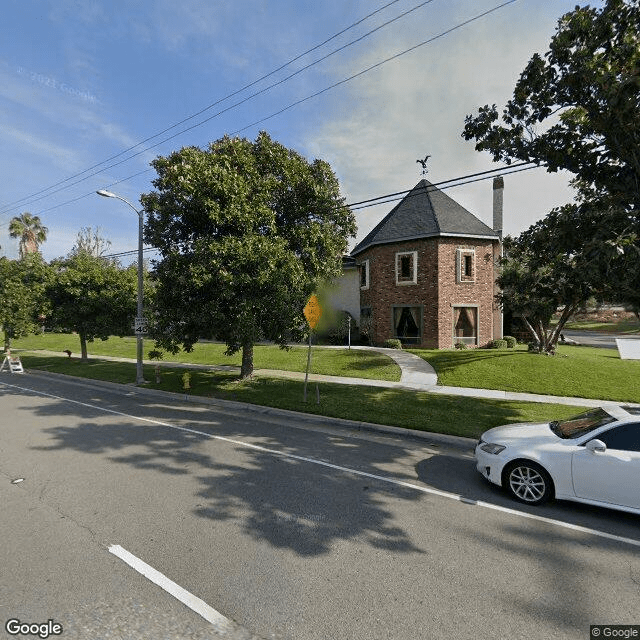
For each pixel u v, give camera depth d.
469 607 3.18
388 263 22.08
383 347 21.19
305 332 12.36
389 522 4.63
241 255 10.70
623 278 7.27
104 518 4.62
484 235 20.97
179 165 11.24
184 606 3.15
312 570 3.65
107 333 20.25
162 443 7.69
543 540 4.29
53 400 12.31
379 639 2.82
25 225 49.84
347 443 7.87
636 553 4.05
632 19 6.82
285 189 12.47
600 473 4.82
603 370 13.83
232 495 5.30
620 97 6.57
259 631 2.89
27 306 21.52
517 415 9.43
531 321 17.69
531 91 8.12
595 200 8.61
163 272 11.81
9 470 6.18
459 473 6.31
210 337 12.56
